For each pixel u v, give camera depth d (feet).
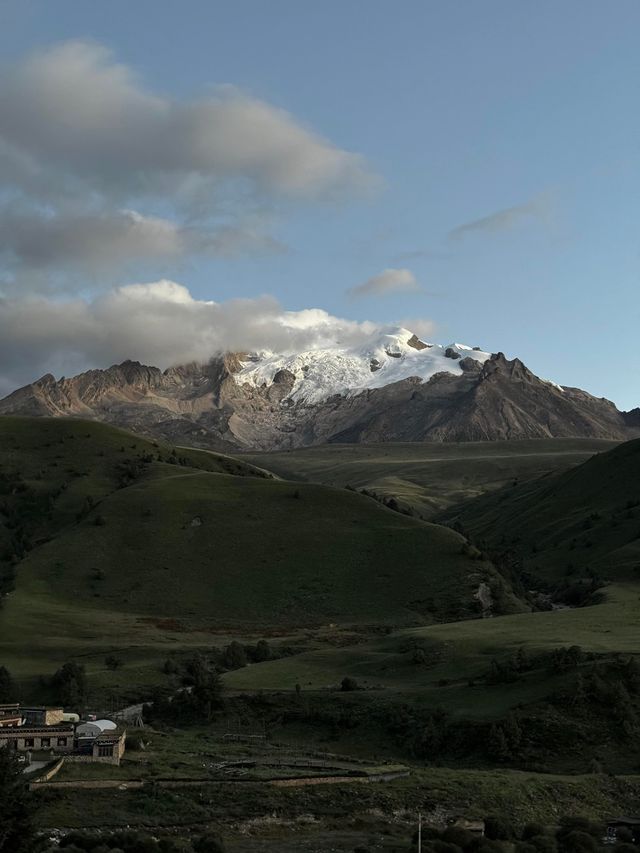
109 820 384.88
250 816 401.29
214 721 593.42
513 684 579.48
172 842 351.67
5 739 479.82
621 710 534.37
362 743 552.82
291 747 534.37
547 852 370.53
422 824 406.00
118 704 641.40
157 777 433.89
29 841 334.65
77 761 455.22
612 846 389.80
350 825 400.47
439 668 639.76
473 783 446.60
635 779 474.49
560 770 497.46
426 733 536.01
